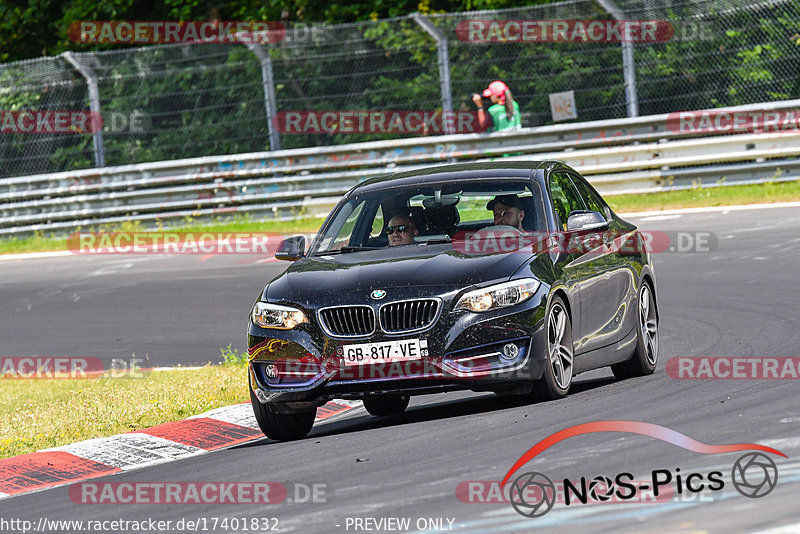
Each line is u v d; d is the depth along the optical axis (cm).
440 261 2877
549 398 2866
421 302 2778
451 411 3061
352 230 3198
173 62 8631
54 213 8156
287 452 2672
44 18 11188
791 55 7538
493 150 7625
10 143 8956
